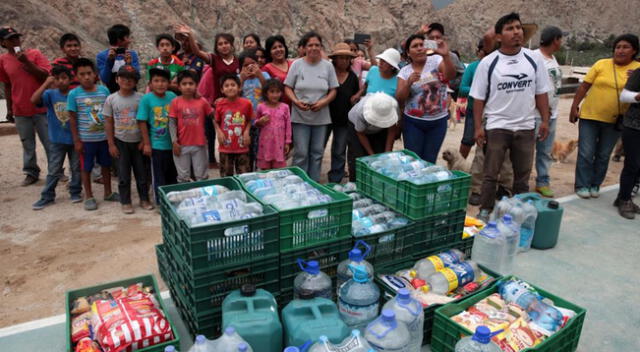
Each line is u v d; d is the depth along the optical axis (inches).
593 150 224.4
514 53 177.5
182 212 111.3
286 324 100.9
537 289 123.3
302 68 215.2
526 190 192.4
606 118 214.2
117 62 233.9
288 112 213.0
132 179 265.4
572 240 181.2
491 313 111.3
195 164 201.5
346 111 231.3
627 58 203.6
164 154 201.3
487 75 180.5
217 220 106.3
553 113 223.3
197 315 105.3
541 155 232.8
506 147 183.9
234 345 86.7
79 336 103.0
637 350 117.3
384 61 205.2
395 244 131.8
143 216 205.0
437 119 197.3
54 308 134.1
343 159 243.1
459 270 128.7
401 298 104.0
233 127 203.5
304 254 116.0
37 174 250.1
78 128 202.2
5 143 335.3
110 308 106.4
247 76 225.1
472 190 233.0
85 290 120.0
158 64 244.2
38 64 231.1
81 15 2014.0
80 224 194.9
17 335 117.8
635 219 202.8
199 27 2507.4
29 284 146.7
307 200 121.0
